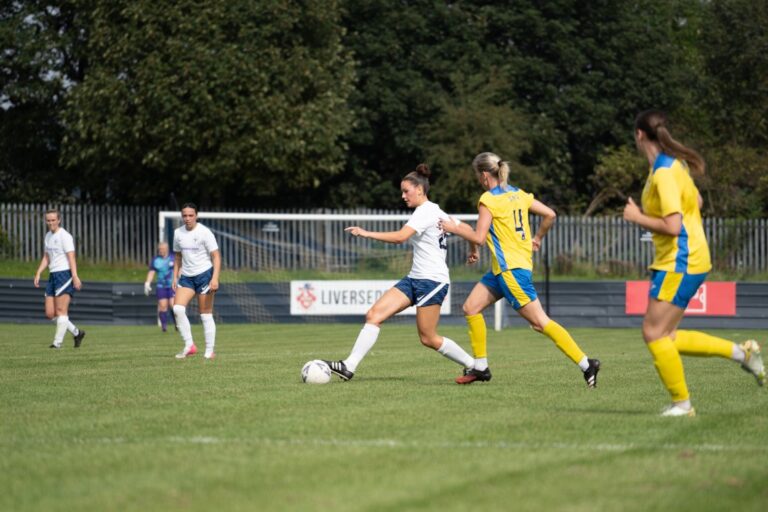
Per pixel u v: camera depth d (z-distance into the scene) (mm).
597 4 159500
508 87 147750
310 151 128250
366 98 146875
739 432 25531
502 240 36344
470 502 18094
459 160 141375
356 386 36281
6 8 136000
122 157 125500
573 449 23094
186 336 52219
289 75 124438
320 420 27375
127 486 19438
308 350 58188
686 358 51406
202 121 119812
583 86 154750
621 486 19391
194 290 51938
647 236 111250
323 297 90500
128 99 120188
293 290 90562
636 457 22172
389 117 146750
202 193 136500
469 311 37438
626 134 156875
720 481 19844
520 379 39406
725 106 165125
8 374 41656
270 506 17797
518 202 36531
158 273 80062
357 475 20250
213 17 120938
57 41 129625
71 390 35188
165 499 18359
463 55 151250
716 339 29328
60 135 142250
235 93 120688
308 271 93875
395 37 149750
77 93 122000
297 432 25375
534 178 142000
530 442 24000
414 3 152500
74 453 22750
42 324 92750
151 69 119438
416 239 37281
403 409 29641
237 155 122562
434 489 19078
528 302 36188
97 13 122625
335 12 131125
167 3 120125
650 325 28156
